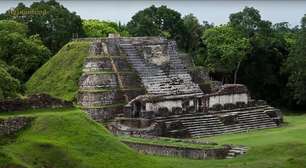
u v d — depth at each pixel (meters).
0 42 94.19
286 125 81.19
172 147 55.84
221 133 73.31
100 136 42.81
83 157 39.78
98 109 73.88
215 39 105.75
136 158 42.12
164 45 84.19
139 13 125.19
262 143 59.88
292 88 103.50
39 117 42.81
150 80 80.12
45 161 38.53
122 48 81.62
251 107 82.81
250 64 109.31
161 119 72.25
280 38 112.38
